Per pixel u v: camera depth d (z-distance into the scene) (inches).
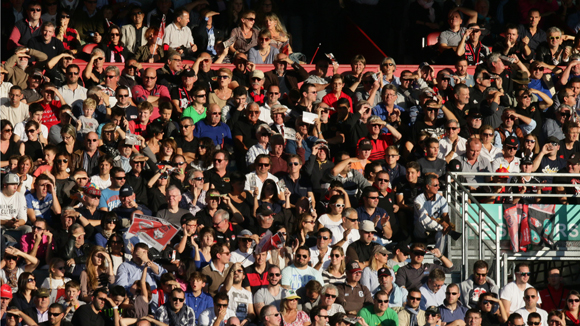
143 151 1795.0
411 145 1923.0
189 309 1485.0
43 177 1654.8
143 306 1494.8
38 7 2047.2
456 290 1552.7
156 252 1558.8
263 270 1574.8
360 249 1628.9
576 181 1851.6
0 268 1528.1
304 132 1907.0
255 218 1695.4
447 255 1684.3
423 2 2386.8
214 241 1600.6
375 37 2460.6
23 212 1638.8
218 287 1550.2
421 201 1706.4
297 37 2439.7
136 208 1668.3
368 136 1919.3
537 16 2357.3
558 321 1587.1
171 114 1950.1
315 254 1628.9
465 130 2005.4
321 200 1796.3
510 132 2010.3
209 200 1649.9
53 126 1839.3
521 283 1600.6
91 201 1644.9
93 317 1456.7
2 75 1871.3
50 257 1571.1
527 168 1870.1
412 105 2049.7
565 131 1921.8
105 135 1791.3
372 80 2016.5
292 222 1712.6
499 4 2512.3
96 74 1991.9
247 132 1903.3
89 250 1557.6
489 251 1662.2
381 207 1737.2
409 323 1550.2
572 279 1875.0
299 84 2078.0
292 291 1545.3
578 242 1704.0
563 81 2203.5
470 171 1875.0
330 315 1521.9
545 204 1705.2
